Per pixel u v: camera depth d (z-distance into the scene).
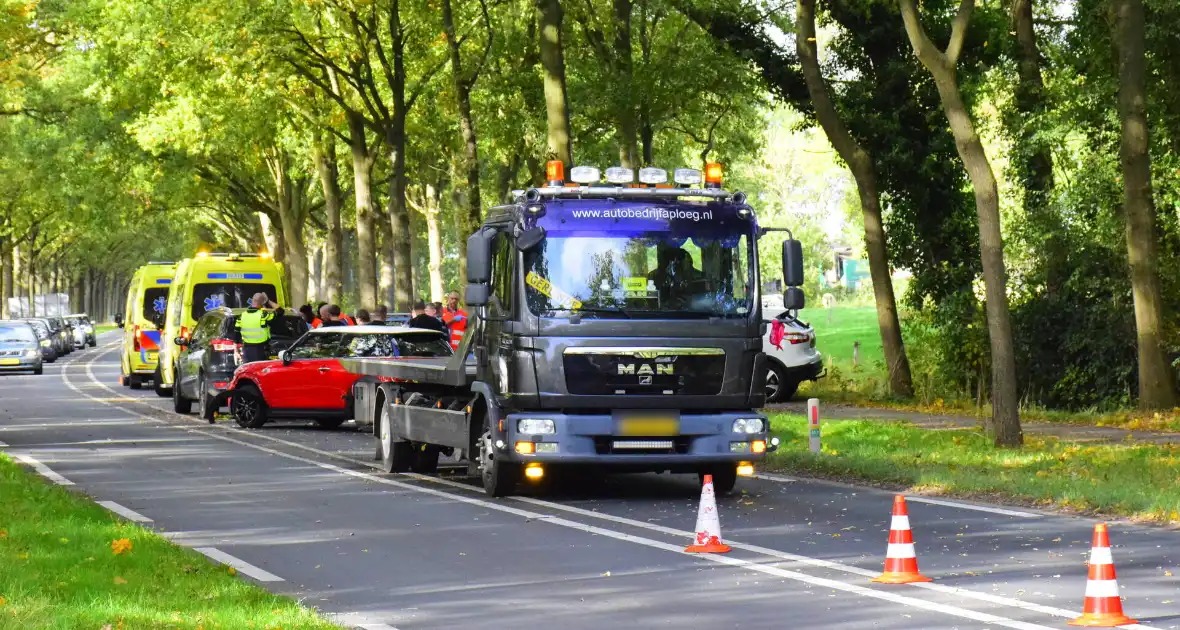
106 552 20.06
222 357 51.41
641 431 27.69
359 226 79.44
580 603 17.45
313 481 32.41
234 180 108.00
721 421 28.12
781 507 26.86
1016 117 53.81
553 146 49.19
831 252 163.88
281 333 52.44
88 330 164.38
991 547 21.31
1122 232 50.72
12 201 144.00
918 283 58.50
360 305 79.81
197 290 61.84
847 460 32.91
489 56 67.94
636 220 28.22
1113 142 51.22
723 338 28.19
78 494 29.09
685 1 60.34
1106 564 15.64
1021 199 56.09
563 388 27.62
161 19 72.12
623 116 64.25
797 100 60.25
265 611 16.02
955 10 56.12
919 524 23.97
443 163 95.69
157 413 57.09
